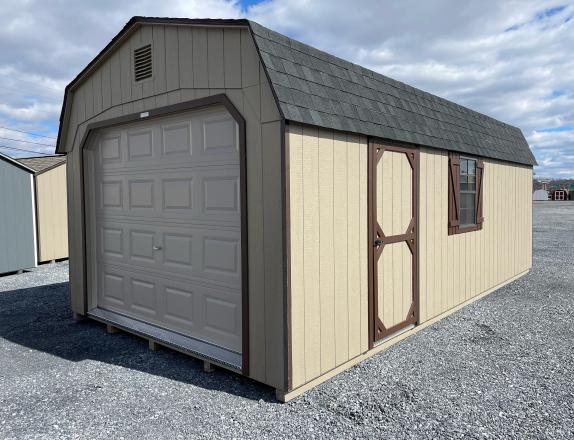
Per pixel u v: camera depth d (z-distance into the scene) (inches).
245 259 135.3
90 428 111.3
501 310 233.1
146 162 183.8
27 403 126.4
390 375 146.0
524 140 340.8
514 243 311.3
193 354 153.7
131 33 172.7
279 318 126.6
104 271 213.0
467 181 244.2
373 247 163.5
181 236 171.0
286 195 123.6
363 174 157.1
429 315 206.2
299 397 129.3
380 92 180.4
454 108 252.1
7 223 352.5
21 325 211.5
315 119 129.6
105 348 176.7
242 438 105.8
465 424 112.7
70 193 218.8
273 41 133.5
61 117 214.4
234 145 148.6
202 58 145.8
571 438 105.3
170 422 114.1
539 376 144.8
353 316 153.4
